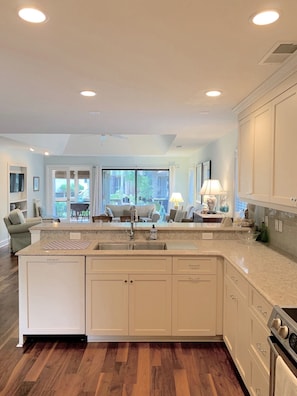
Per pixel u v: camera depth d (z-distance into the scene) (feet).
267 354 6.27
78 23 5.68
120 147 35.04
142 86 9.20
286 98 7.67
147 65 7.64
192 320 10.25
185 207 38.34
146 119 13.85
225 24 5.69
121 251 10.18
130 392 7.91
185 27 5.81
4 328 11.35
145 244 11.98
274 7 5.14
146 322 10.23
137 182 39.29
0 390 7.97
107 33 6.05
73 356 9.51
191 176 35.68
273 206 8.61
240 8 5.17
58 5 5.10
